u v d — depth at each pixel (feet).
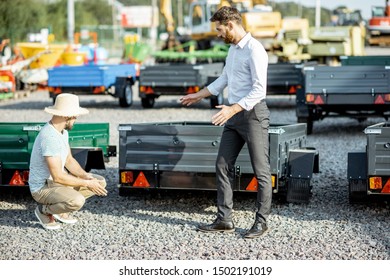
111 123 64.34
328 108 56.13
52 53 95.55
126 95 78.74
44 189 28.45
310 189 32.55
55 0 232.73
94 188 28.07
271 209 31.89
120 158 31.45
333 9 164.35
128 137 31.32
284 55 110.73
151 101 78.89
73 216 30.99
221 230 28.22
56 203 28.32
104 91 75.56
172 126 30.81
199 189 30.94
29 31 167.02
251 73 26.86
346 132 59.77
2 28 159.63
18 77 94.99
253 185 30.32
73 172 29.25
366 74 53.52
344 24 161.07
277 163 30.27
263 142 27.30
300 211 31.53
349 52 112.78
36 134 31.19
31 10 173.27
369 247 26.43
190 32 141.90
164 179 31.17
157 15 300.81
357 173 31.58
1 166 31.40
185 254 25.59
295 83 71.72
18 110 76.74
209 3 135.95
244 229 28.81
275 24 123.34
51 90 76.69
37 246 26.66
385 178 29.35
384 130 29.09
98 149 32.24
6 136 31.40
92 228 29.09
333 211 31.60
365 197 31.50
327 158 45.91
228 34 27.12
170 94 75.92
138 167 31.30
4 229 29.01
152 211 31.81
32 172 28.68
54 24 222.07
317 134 58.54
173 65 74.59
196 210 31.94
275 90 72.02
